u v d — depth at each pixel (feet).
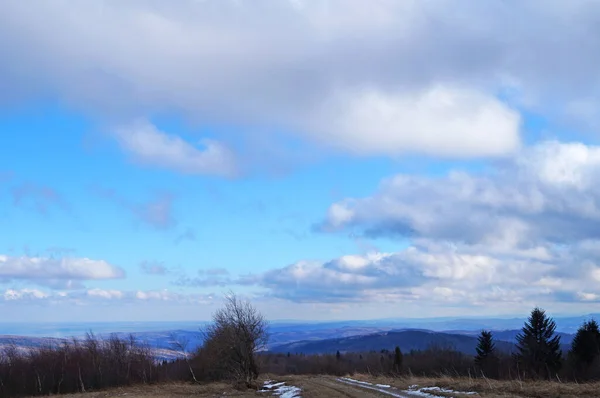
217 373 244.22
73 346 276.82
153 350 298.56
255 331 217.77
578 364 250.98
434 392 106.01
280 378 249.55
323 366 447.01
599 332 261.44
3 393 229.86
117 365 268.00
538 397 84.28
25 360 259.39
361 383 163.02
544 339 278.67
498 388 97.76
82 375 250.37
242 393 178.81
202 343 253.65
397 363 356.18
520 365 275.18
